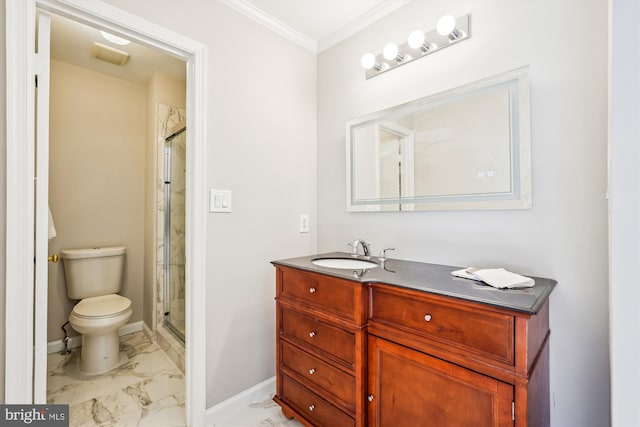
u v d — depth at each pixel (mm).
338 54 1902
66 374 1934
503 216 1229
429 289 953
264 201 1747
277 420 1521
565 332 1084
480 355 846
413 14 1522
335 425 1201
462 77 1348
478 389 846
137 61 2275
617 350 540
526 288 958
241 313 1636
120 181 2586
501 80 1214
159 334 2375
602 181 1013
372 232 1713
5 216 1028
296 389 1390
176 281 2330
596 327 1022
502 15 1232
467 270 1164
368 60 1585
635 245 527
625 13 536
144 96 2715
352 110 1823
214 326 1521
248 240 1669
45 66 1124
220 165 1540
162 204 2467
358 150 1765
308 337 1327
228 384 1576
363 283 1104
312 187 2027
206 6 1488
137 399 1673
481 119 1272
